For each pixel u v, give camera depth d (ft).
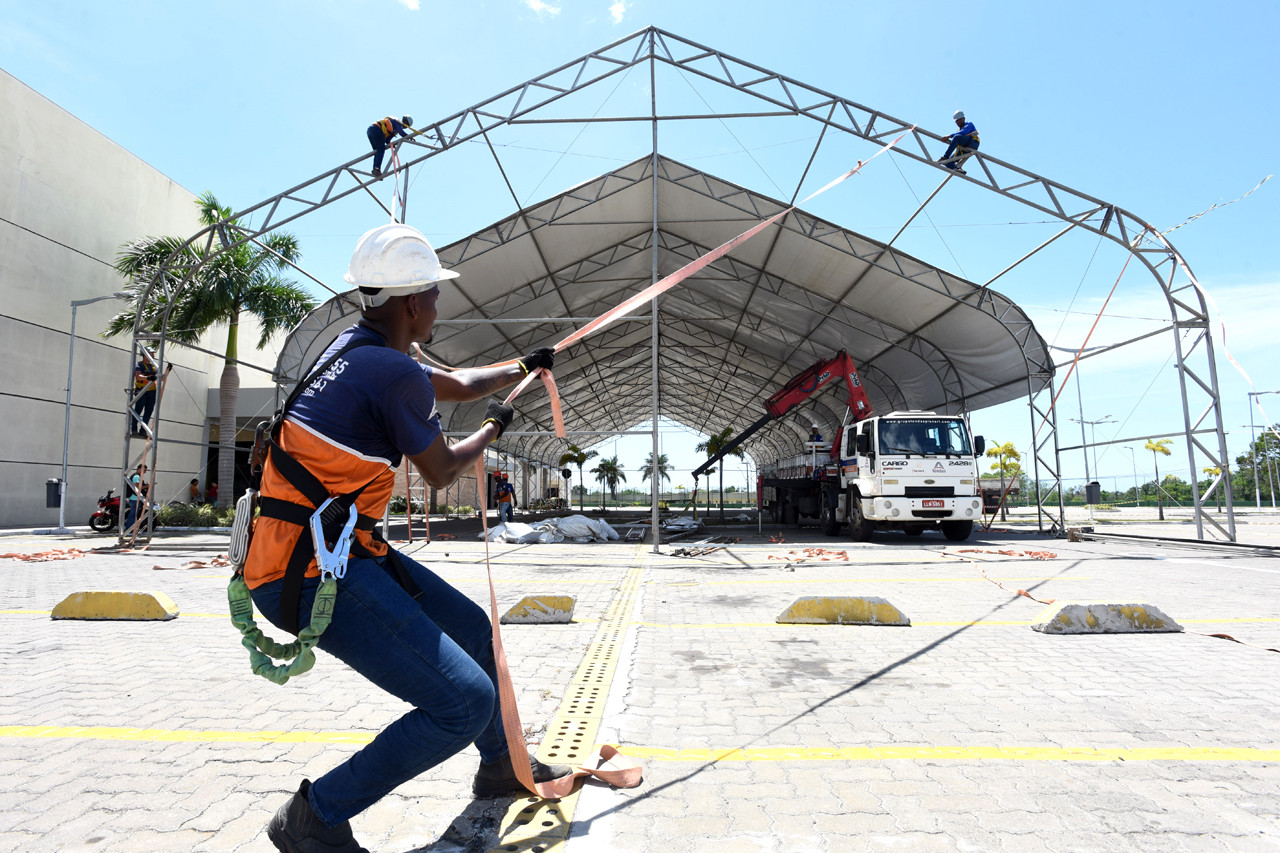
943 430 48.37
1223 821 7.52
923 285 48.98
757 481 83.66
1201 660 14.69
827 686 13.04
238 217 42.63
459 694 5.69
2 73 67.56
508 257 53.26
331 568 5.33
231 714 11.41
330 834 5.84
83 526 73.56
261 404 94.89
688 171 46.37
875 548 43.68
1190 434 42.93
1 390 67.05
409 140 41.01
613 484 271.49
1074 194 39.04
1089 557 36.76
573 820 7.61
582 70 41.11
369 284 6.19
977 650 15.75
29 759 9.46
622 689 12.90
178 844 7.07
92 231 78.07
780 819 7.64
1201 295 40.19
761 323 74.95
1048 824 7.46
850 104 39.81
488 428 6.86
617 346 93.76
